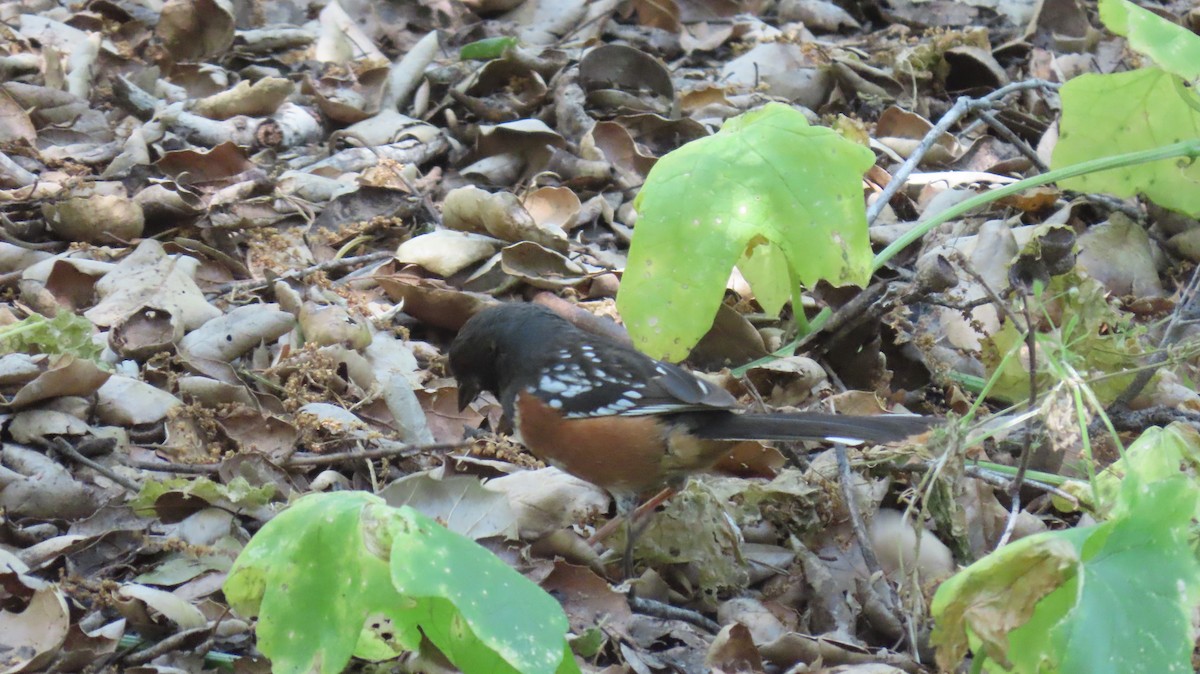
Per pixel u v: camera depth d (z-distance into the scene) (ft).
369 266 28.02
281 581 14.96
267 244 27.91
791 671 18.22
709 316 23.00
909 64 36.78
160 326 24.50
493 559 14.62
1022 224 31.91
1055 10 40.19
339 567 14.78
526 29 38.34
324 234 28.58
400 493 20.49
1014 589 14.16
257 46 35.40
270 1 37.60
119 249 27.12
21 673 16.66
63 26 33.83
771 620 19.72
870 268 23.65
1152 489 14.83
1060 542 13.99
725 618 20.06
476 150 32.32
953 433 18.58
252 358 24.81
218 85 33.65
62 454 21.25
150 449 21.95
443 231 28.19
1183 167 29.01
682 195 23.00
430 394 24.00
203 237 28.07
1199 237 31.09
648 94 34.86
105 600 17.90
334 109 33.09
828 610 20.24
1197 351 23.16
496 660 15.46
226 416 22.36
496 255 27.81
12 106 29.99
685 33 39.27
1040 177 26.73
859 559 21.38
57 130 30.45
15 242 26.84
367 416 23.70
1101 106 28.84
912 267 30.09
